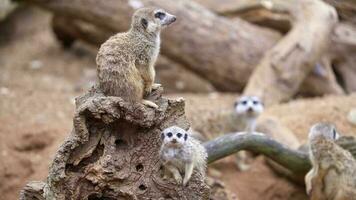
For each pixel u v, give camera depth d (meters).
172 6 13.79
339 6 12.58
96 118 5.96
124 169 6.16
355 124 10.72
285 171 9.64
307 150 8.87
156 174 6.24
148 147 6.29
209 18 14.03
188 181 6.16
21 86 14.16
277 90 12.56
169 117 6.41
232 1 14.80
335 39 14.07
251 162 10.28
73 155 6.07
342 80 14.50
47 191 6.15
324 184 7.98
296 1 13.76
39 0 14.23
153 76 6.16
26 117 11.77
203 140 9.66
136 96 6.00
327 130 8.01
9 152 10.57
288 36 13.20
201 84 15.11
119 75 5.91
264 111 11.62
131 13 13.71
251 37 13.97
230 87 13.95
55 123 11.41
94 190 6.12
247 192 9.74
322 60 13.63
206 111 11.09
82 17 14.11
